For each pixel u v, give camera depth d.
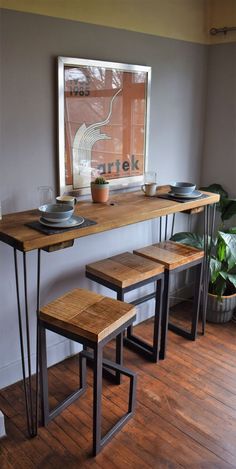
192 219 3.29
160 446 1.88
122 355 2.34
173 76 2.76
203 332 2.84
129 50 2.41
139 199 2.41
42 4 1.95
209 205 2.73
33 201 2.15
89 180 2.38
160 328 2.52
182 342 2.74
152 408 2.11
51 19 2.00
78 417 2.04
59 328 1.78
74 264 2.43
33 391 2.22
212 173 3.20
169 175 2.95
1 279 2.11
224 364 2.49
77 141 2.26
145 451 1.85
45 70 2.04
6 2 1.83
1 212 1.99
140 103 2.56
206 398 2.19
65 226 1.80
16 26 1.88
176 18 2.67
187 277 3.35
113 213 2.08
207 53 3.00
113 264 2.33
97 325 1.73
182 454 1.83
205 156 3.21
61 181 2.23
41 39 1.99
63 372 2.40
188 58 2.84
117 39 2.33
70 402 2.12
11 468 1.75
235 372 2.42
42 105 2.07
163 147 2.83
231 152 3.05
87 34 2.17
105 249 2.60
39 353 1.89
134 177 2.65
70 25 2.08
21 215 2.01
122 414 2.06
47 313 1.82
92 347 1.70
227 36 2.87
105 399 2.17
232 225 3.15
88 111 2.27
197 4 2.79
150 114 2.66
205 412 2.09
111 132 2.43
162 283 2.37
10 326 2.21
